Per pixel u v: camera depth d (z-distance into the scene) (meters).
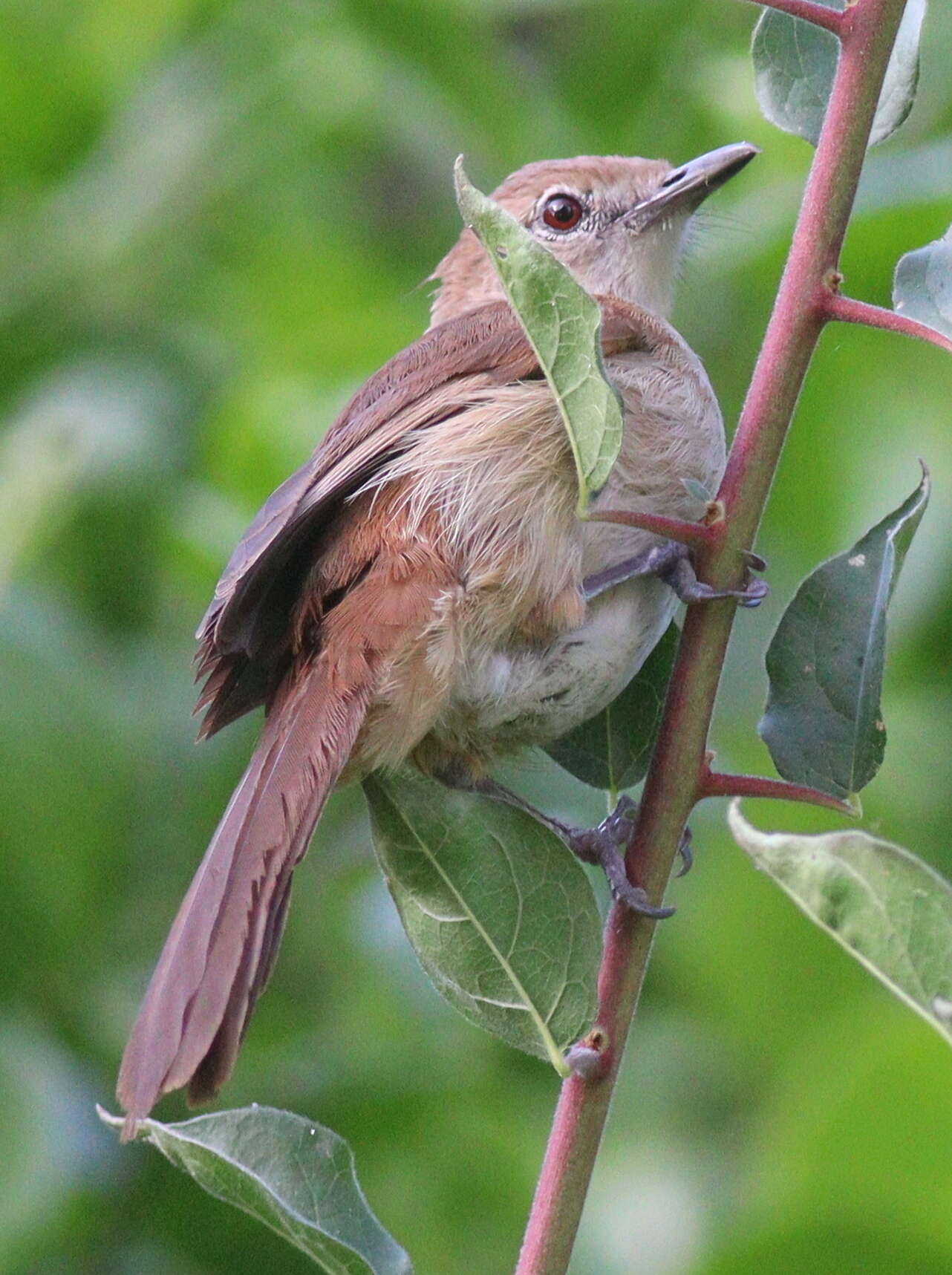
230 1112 6.54
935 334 6.36
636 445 8.57
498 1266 9.75
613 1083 6.46
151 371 11.84
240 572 7.72
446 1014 10.23
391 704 8.00
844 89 6.54
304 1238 6.31
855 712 6.73
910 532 6.81
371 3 12.16
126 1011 10.21
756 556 7.16
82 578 11.30
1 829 10.35
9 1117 9.41
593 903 6.46
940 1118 8.55
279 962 10.80
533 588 8.23
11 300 12.08
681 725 6.61
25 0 12.50
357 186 12.83
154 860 10.59
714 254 11.39
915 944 5.78
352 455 8.30
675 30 12.30
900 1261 8.62
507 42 12.73
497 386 8.55
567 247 10.70
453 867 6.52
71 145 12.53
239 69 12.41
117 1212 9.52
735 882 10.80
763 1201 8.88
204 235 12.41
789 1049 10.70
